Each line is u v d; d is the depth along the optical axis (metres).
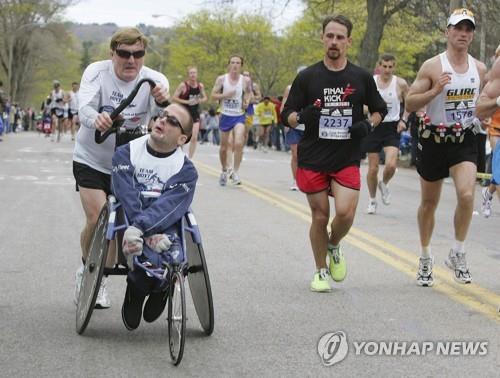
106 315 6.15
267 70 60.00
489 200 12.11
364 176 19.05
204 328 5.63
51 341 5.46
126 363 5.05
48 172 16.97
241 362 5.09
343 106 6.74
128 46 5.93
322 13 34.97
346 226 6.86
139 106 6.09
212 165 19.61
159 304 5.62
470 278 7.30
